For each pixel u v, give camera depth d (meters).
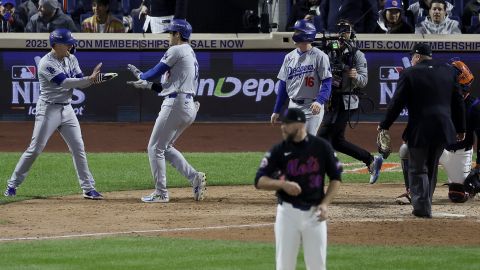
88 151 64.50
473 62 71.62
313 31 45.03
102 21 74.06
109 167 58.50
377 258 33.25
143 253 34.06
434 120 40.94
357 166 60.31
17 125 71.00
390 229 39.06
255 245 35.62
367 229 39.03
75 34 71.06
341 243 36.19
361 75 49.75
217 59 71.62
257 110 72.19
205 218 42.03
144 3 76.06
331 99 49.66
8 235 38.09
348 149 50.72
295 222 26.92
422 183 41.66
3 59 71.12
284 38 71.44
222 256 33.59
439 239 37.09
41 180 53.94
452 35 71.69
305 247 27.11
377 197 48.28
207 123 72.12
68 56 46.69
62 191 50.47
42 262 32.53
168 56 44.88
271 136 69.25
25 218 42.16
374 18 72.31
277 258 27.31
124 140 67.62
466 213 43.44
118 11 77.88
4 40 70.81
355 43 55.44
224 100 72.00
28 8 76.19
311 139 27.23
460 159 46.03
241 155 63.25
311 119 45.47
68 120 47.25
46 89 46.53
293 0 76.44
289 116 27.00
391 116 42.06
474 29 75.19
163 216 42.59
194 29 74.12
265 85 71.88
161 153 46.31
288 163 27.05
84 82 45.66
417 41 71.00
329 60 48.56
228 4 74.12
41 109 46.81
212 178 55.09
